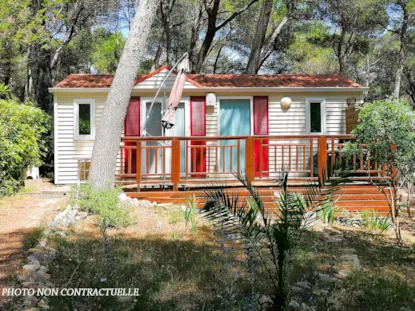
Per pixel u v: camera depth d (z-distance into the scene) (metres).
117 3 22.14
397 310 4.04
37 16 13.62
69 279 4.11
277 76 12.79
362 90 11.52
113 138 8.29
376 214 8.08
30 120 9.23
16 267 4.34
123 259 5.07
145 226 6.79
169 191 8.45
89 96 11.14
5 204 7.84
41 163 10.09
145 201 8.15
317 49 25.70
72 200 7.22
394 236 7.21
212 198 4.08
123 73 8.45
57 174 11.06
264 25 16.91
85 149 11.12
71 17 18.94
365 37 25.05
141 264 4.95
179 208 7.78
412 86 28.30
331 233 7.13
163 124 9.65
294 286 4.36
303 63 26.11
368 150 7.49
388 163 6.87
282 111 11.42
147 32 8.66
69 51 24.45
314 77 12.67
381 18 21.80
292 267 4.75
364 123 6.88
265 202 8.09
